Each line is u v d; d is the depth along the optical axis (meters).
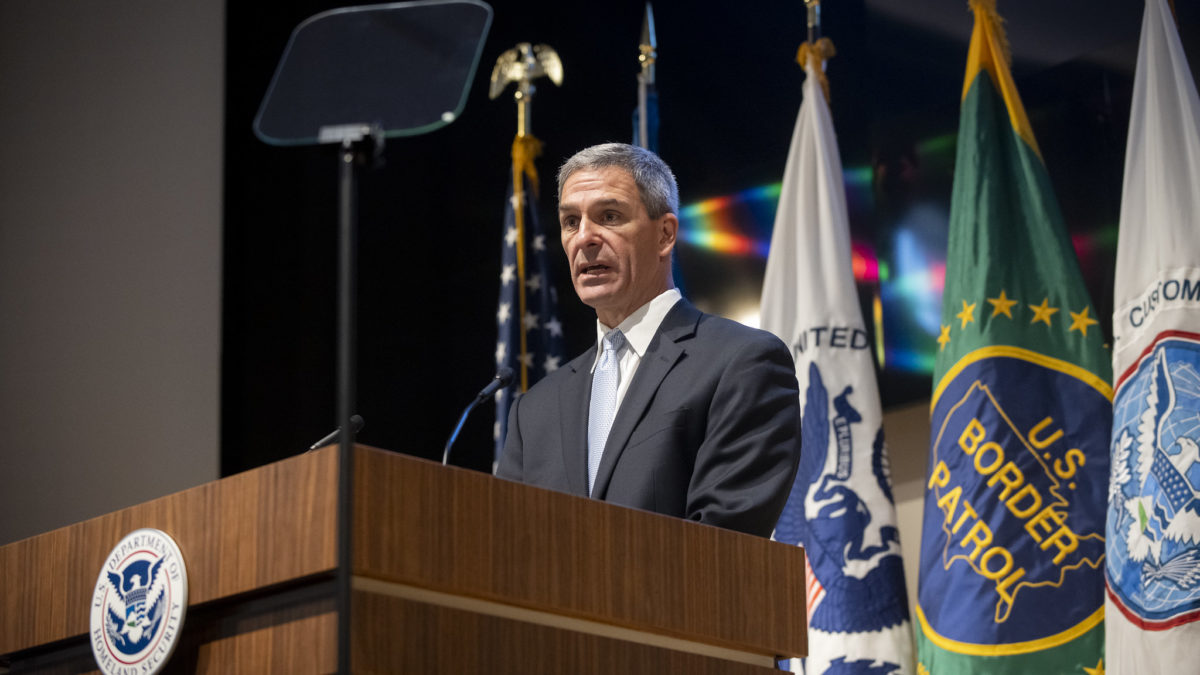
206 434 13.97
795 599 4.85
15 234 13.75
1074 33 10.95
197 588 3.98
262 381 14.25
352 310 3.81
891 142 11.88
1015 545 9.16
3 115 13.97
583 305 13.60
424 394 14.29
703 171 13.04
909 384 11.23
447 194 14.80
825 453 10.32
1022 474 9.27
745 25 13.12
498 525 4.05
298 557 3.74
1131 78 10.58
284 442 14.10
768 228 12.45
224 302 14.35
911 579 11.04
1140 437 8.66
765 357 5.90
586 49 14.23
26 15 14.32
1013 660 8.95
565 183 6.77
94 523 4.32
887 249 11.66
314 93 4.14
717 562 4.64
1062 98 10.95
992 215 9.90
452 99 4.08
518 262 12.92
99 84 14.49
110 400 13.67
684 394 5.89
